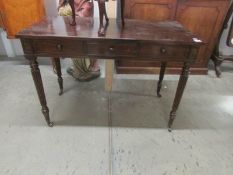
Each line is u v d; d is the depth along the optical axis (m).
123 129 1.55
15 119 1.59
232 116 1.75
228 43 2.28
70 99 1.86
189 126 1.62
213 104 1.89
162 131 1.55
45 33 1.15
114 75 2.30
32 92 1.91
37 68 1.26
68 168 1.24
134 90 2.04
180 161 1.32
